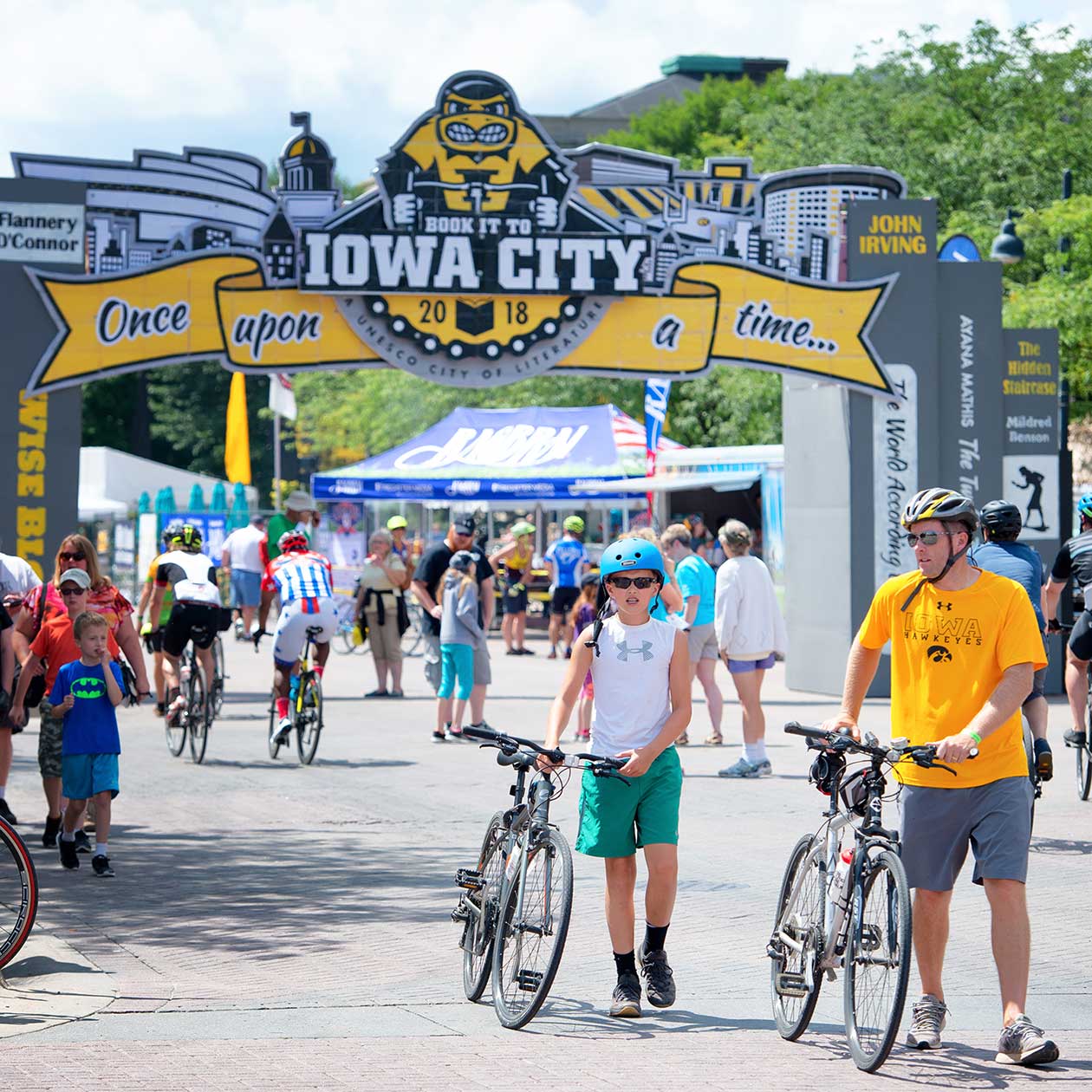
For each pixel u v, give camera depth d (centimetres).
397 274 3662
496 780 2578
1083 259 5666
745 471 5328
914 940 1159
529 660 5028
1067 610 3928
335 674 4697
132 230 3609
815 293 3794
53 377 3562
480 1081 1051
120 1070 1069
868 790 1145
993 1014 1261
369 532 7288
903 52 8050
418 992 1322
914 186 7244
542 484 5816
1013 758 1137
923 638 1154
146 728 3275
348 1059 1105
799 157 7575
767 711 3581
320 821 2192
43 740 1950
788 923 1209
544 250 3700
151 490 7769
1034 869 1859
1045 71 7912
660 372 3759
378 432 9712
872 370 3819
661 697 1242
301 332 3669
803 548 4022
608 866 1262
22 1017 1219
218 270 3638
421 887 1753
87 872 1830
